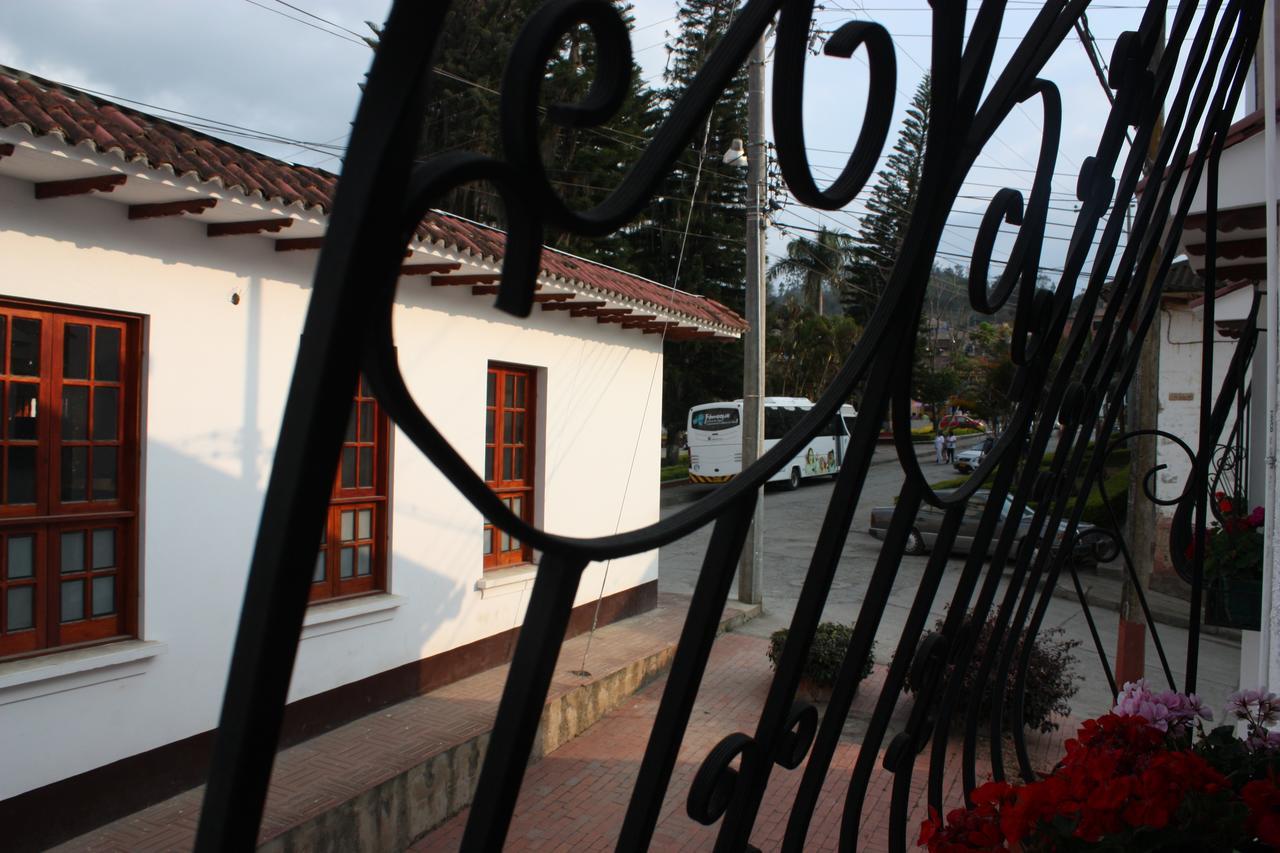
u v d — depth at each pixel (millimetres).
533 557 8383
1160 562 12359
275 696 523
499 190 634
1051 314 1532
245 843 521
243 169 4906
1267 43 2324
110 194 4578
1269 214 2289
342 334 524
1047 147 1446
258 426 5609
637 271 23844
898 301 1104
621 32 691
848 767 6750
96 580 4887
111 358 4941
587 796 6207
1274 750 1933
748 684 8500
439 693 6965
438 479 7020
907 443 1204
